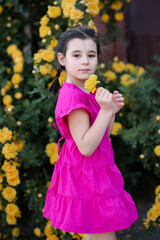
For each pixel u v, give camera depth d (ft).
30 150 8.93
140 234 8.70
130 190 11.28
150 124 8.73
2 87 10.06
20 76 9.99
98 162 5.28
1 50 11.14
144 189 11.46
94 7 7.56
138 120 9.78
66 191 5.32
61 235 8.05
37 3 10.77
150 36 12.92
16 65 10.12
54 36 8.07
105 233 5.33
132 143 8.72
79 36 5.19
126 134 8.80
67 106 5.00
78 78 5.25
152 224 7.64
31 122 8.97
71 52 5.21
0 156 7.78
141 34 12.93
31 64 10.69
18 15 11.36
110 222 5.08
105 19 11.05
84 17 7.46
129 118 9.50
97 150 5.32
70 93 5.10
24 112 9.53
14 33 11.28
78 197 5.18
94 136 4.80
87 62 5.14
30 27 11.61
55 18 8.02
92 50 5.24
